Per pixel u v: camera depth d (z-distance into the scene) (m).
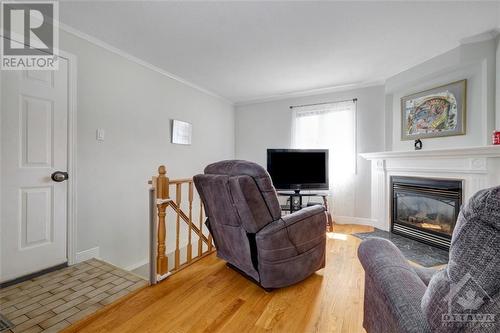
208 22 2.18
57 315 1.53
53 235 2.12
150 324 1.49
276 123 4.57
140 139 2.94
